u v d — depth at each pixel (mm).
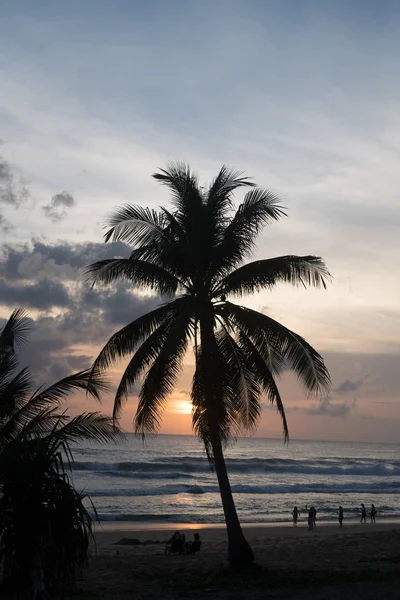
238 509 48250
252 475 81438
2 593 10000
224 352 17734
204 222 17766
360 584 14883
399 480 83562
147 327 17344
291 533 34531
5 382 14133
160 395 16719
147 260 17688
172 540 23172
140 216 17812
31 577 9750
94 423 12969
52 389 13609
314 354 16750
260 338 17469
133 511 45656
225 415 16422
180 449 131500
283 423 16984
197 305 16969
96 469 74250
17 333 14844
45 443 10477
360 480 81750
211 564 19547
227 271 18125
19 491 9961
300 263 16719
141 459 94438
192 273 17812
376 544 24484
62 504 10109
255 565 16844
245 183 18062
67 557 10141
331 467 92312
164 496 55125
